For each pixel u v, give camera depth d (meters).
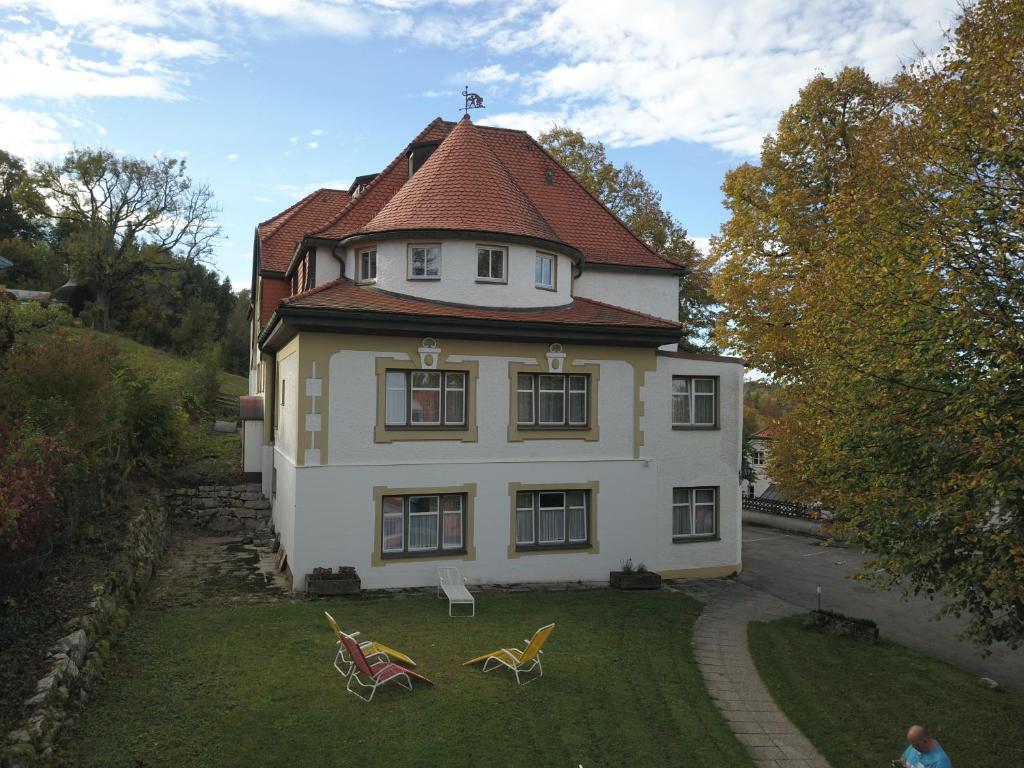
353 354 15.45
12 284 50.94
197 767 7.51
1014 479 8.14
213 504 21.19
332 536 15.17
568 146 37.06
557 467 17.28
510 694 10.05
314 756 7.98
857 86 23.08
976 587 8.91
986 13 10.98
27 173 52.44
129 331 50.16
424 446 16.03
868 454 10.40
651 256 23.38
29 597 10.12
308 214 26.22
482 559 16.50
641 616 14.69
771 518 31.67
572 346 17.52
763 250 24.20
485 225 17.06
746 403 29.81
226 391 39.16
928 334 9.18
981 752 9.56
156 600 13.63
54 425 11.84
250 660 10.59
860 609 17.11
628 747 8.83
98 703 8.67
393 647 11.75
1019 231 9.22
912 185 11.71
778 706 10.69
